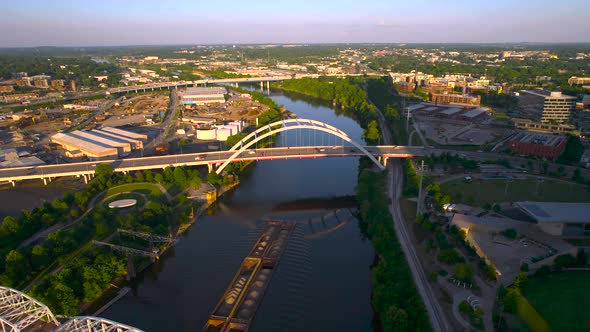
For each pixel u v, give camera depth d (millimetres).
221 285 151250
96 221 181375
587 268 148750
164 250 170625
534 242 162500
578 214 171250
